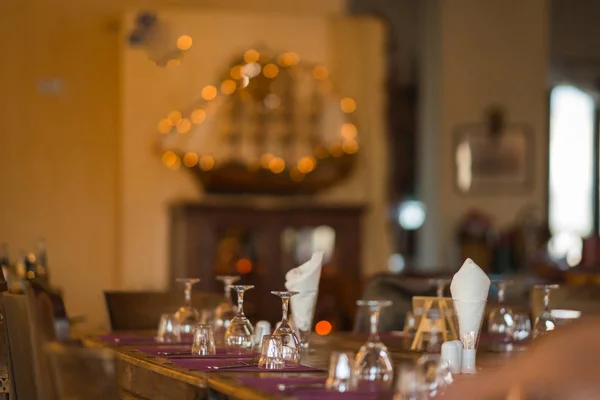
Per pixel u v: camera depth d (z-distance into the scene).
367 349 2.36
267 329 3.51
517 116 11.93
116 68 9.53
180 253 9.18
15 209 9.29
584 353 2.00
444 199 11.84
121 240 9.29
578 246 12.86
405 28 14.16
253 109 9.39
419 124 14.04
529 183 11.86
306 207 9.30
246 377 2.58
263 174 9.35
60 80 9.42
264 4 9.80
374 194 9.72
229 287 3.80
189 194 9.40
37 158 9.35
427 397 2.00
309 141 9.47
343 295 8.77
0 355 3.47
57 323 2.44
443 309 3.34
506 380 2.05
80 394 2.12
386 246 9.71
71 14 9.46
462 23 11.96
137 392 3.06
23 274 5.64
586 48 14.56
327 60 9.60
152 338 3.85
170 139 9.27
